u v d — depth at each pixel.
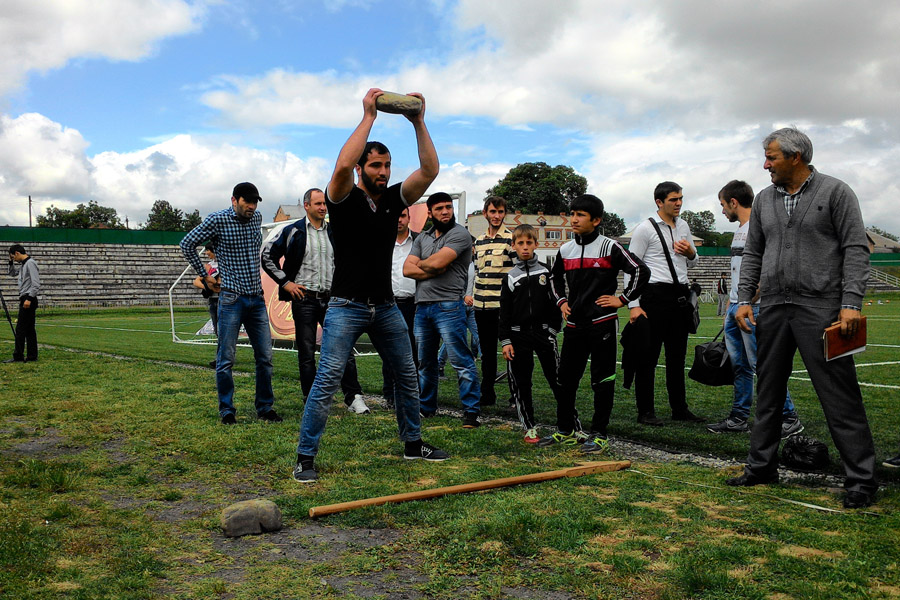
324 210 6.29
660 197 5.65
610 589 2.36
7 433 5.12
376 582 2.46
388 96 3.73
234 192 5.46
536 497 3.45
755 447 3.74
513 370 5.03
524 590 2.38
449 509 3.25
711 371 5.23
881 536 2.84
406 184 3.94
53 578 2.47
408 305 6.53
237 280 5.50
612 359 4.67
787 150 3.50
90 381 7.90
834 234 3.48
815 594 2.29
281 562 2.65
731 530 2.96
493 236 6.43
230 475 3.98
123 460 4.34
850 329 3.33
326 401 3.93
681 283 5.67
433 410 5.94
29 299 10.00
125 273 39.31
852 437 3.38
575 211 4.66
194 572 2.56
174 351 12.00
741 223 5.37
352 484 3.78
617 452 4.64
